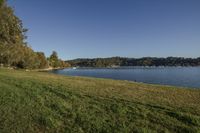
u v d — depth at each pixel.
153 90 15.43
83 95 12.73
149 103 10.96
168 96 13.12
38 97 12.17
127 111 9.70
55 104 10.83
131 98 12.16
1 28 32.44
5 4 33.19
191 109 9.92
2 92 13.29
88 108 10.20
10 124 8.56
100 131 7.87
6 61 49.44
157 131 7.75
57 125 8.46
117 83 19.80
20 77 21.77
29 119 9.05
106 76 80.94
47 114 9.55
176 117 8.86
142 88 16.47
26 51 75.38
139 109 9.88
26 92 13.41
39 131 8.00
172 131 7.75
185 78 67.81
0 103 11.08
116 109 9.90
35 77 23.00
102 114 9.40
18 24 36.41
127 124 8.32
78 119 8.94
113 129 7.95
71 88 15.00
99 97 12.23
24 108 10.34
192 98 12.55
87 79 23.47
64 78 23.70
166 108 10.01
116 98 12.02
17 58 50.88
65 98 12.01
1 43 34.94
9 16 33.34
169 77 73.12
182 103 11.16
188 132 7.61
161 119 8.70
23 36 38.69
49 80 19.94
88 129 8.07
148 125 8.22
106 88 15.90
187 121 8.44
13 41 36.91
